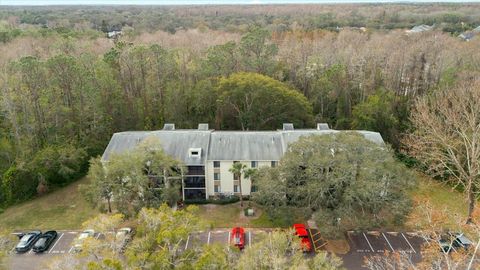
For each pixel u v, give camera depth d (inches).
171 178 1862.7
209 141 2011.6
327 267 1091.3
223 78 2517.2
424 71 2827.3
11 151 2149.4
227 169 1956.2
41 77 2222.0
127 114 2549.2
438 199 1995.6
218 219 1818.4
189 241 1433.3
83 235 1636.3
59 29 4325.8
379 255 1526.8
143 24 6702.8
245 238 1658.5
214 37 4330.7
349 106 2758.4
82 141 2333.9
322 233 1528.1
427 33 4261.8
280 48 3651.6
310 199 1592.0
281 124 2539.4
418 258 1510.8
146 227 1176.2
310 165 1567.4
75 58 2509.8
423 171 2260.1
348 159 1560.0
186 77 2824.8
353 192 1478.8
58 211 1936.5
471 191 1700.3
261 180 1643.7
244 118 2513.5
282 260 1063.6
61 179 2199.8
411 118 2237.9
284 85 2559.1
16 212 1935.3
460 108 1941.4
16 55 2945.4
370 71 2960.1
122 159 1667.1
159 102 2694.4
